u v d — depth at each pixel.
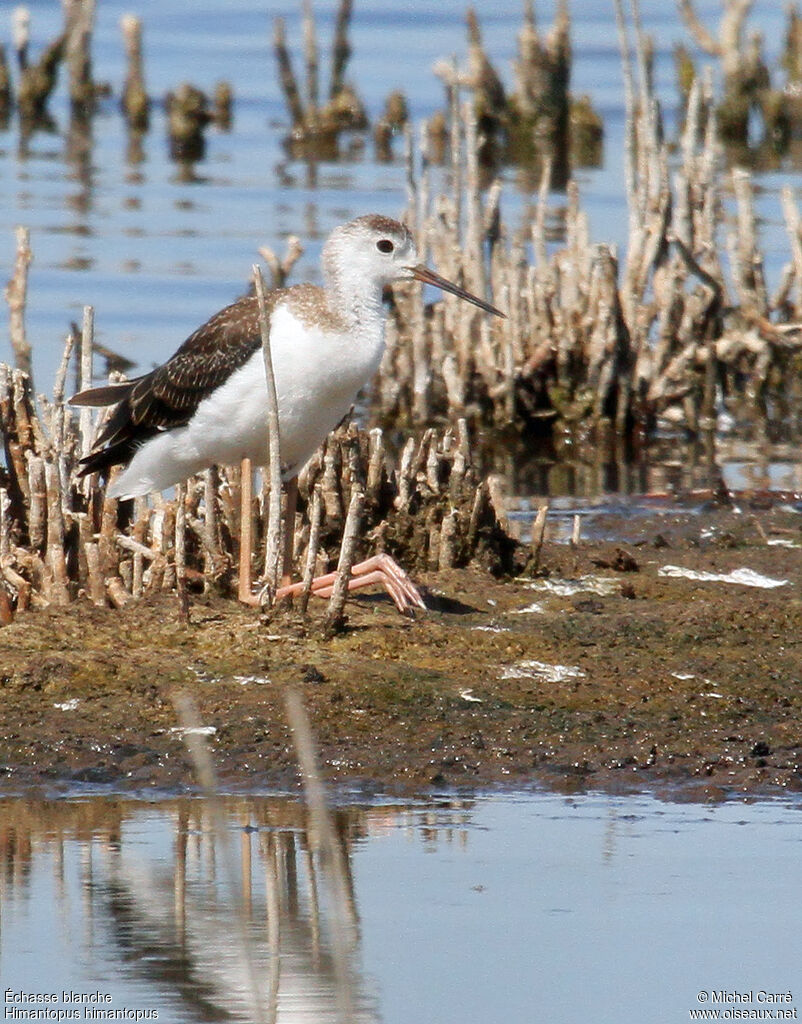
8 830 9.30
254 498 12.63
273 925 8.23
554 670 11.22
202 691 10.70
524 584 13.06
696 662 11.42
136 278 23.56
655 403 19.72
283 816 9.52
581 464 18.39
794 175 29.78
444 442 14.18
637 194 19.59
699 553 14.16
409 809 9.63
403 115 32.94
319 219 26.45
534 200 27.38
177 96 33.00
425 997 7.60
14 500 12.69
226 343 12.01
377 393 20.31
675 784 9.95
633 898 8.55
